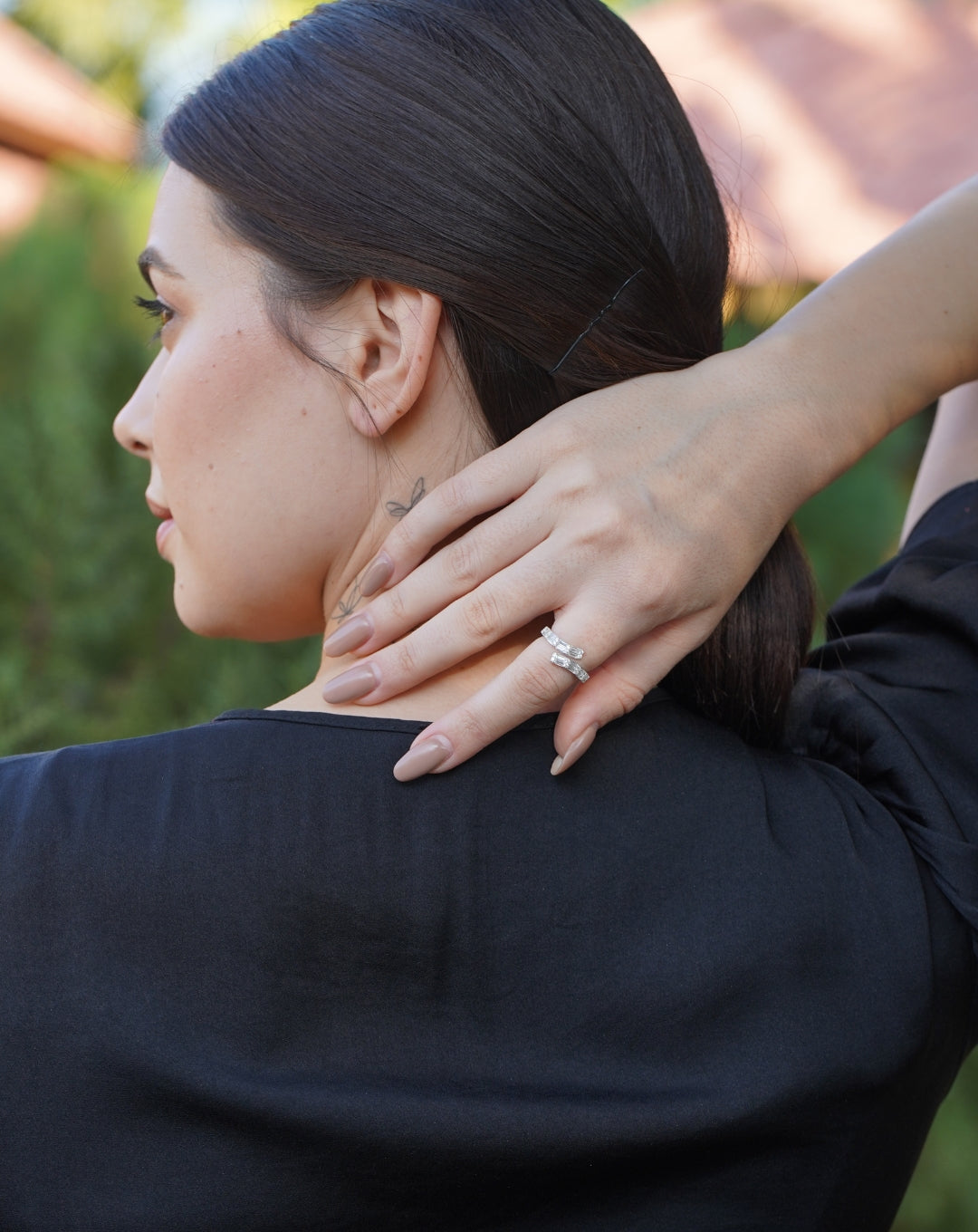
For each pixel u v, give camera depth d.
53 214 2.36
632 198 0.75
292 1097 0.60
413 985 0.64
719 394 0.75
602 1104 0.63
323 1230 0.62
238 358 0.74
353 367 0.73
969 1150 2.10
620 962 0.66
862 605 0.93
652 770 0.71
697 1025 0.66
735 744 0.76
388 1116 0.61
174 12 9.73
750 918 0.68
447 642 0.68
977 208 0.88
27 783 0.64
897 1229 2.08
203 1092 0.60
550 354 0.73
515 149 0.70
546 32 0.74
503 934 0.65
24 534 1.87
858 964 0.70
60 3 9.66
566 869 0.66
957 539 0.93
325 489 0.76
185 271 0.75
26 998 0.60
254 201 0.71
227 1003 0.61
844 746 0.83
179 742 0.65
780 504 0.75
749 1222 0.68
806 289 3.54
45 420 1.93
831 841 0.73
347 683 0.68
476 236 0.70
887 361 0.81
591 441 0.71
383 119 0.70
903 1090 0.72
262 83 0.72
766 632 0.81
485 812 0.66
